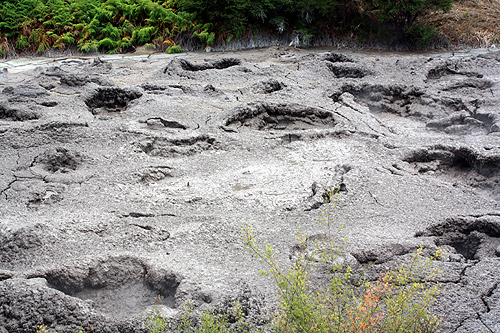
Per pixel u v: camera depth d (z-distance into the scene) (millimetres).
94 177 5000
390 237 3734
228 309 2883
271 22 14938
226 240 3752
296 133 6211
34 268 3227
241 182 4957
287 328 2598
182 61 10172
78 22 15023
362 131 6375
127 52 14727
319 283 3229
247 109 7012
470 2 16500
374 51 13898
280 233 3867
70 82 8852
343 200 4426
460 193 4547
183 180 5059
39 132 6184
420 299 2992
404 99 8203
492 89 8328
